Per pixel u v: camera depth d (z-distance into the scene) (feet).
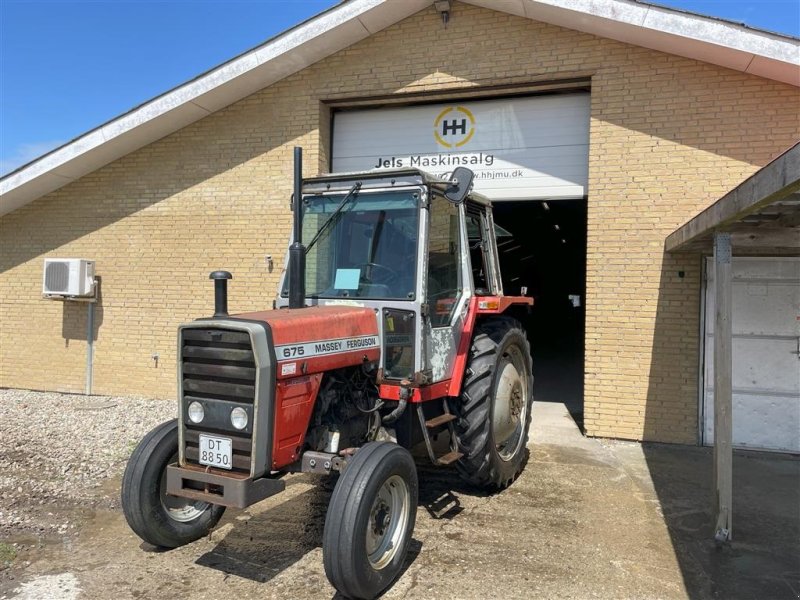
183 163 28.73
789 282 21.56
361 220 14.23
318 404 11.98
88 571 11.91
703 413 22.02
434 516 14.94
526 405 18.84
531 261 58.13
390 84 25.73
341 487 10.44
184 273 28.73
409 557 12.60
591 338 23.13
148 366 29.30
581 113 24.50
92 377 30.25
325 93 26.63
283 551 12.87
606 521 14.80
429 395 13.62
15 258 31.45
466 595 11.08
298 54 25.73
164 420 24.54
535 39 23.86
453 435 15.51
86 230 30.25
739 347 22.03
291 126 27.14
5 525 13.91
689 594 11.35
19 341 31.50
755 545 13.60
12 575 11.73
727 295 14.03
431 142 26.48
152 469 12.19
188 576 11.72
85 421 24.21
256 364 10.28
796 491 17.43
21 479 16.83
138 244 29.43
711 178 21.90
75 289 29.12
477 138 25.80
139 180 29.40
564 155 24.67
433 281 14.08
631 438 22.70
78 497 15.84
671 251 21.75
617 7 21.15
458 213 15.57
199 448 11.02
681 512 15.51
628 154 22.76
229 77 25.96
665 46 21.88
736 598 11.23
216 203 28.25
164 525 12.48
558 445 22.08
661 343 22.41
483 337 16.25
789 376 21.56
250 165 27.73
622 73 22.84
